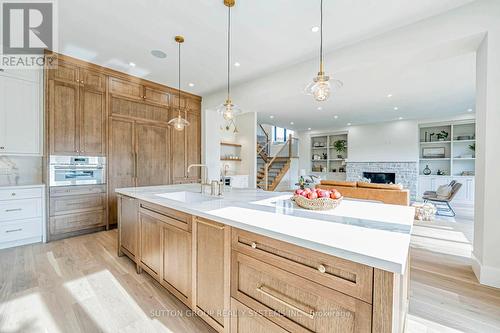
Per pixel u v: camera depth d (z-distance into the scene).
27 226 3.13
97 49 3.22
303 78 3.56
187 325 1.65
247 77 4.20
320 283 1.00
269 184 8.62
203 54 3.35
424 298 2.01
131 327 1.62
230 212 1.54
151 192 2.52
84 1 2.28
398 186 4.31
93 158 3.68
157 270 2.05
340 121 8.16
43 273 2.35
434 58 2.72
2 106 3.00
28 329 1.58
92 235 3.58
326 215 1.47
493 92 2.18
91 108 3.66
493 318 1.76
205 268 1.56
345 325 0.93
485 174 2.25
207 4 2.31
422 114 6.97
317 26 2.66
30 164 3.52
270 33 2.81
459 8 2.29
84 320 1.68
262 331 1.23
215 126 5.49
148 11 2.43
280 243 1.15
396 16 2.45
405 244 0.96
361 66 2.98
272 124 8.90
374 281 0.85
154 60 3.55
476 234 2.46
